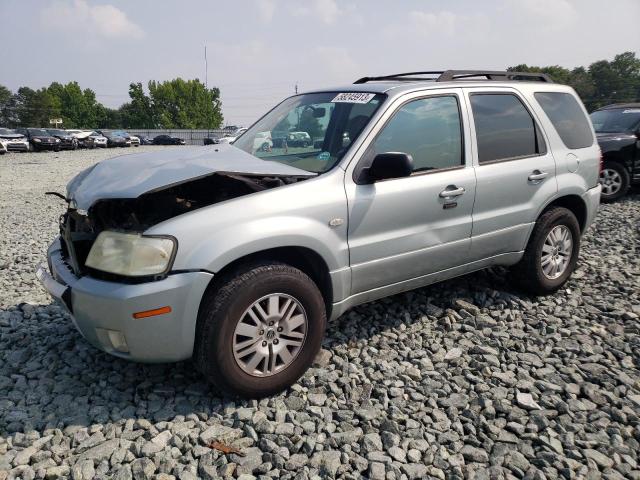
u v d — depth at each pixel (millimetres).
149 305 2736
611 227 7141
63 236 3461
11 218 9422
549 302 4570
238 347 2961
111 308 2762
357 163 3391
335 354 3697
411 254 3652
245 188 3264
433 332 4012
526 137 4352
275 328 3066
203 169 3041
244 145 4184
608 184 9156
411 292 4707
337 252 3277
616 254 5910
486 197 4008
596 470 2561
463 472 2568
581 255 5875
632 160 9141
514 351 3742
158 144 53625
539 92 4582
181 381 3324
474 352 3707
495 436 2820
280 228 3002
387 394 3197
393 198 3482
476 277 5070
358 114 3643
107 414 2984
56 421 2918
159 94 104562
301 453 2682
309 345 3213
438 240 3785
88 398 3152
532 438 2799
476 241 4027
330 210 3217
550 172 4422
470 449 2705
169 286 2750
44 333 4055
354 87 3990
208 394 3178
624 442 2771
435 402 3113
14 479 2479
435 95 3848
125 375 3412
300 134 3877
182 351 2891
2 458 2619
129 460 2604
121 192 2834
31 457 2607
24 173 18438
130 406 3053
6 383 3324
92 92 115750
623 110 9930
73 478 2473
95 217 3105
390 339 3900
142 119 106125
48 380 3336
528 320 4207
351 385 3279
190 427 2867
